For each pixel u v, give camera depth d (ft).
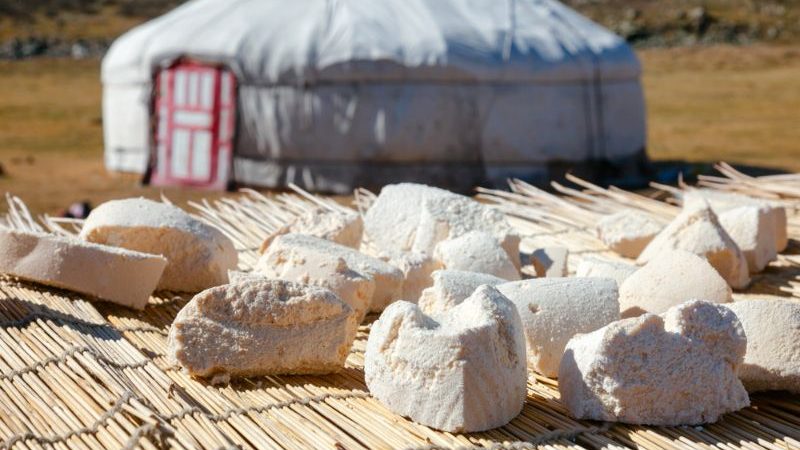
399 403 9.04
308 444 8.48
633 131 36.47
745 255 14.76
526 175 33.58
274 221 17.52
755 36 98.73
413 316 9.04
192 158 35.19
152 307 12.51
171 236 12.92
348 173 33.40
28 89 73.46
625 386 8.90
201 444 8.39
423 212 14.21
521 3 36.09
